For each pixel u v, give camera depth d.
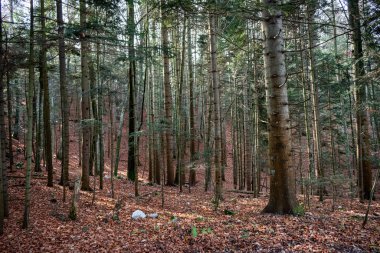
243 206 9.41
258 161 13.67
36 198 9.09
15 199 8.70
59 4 9.75
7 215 7.05
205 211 8.59
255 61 12.16
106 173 18.69
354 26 10.05
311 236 5.49
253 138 15.98
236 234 5.77
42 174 13.69
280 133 7.09
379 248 4.93
